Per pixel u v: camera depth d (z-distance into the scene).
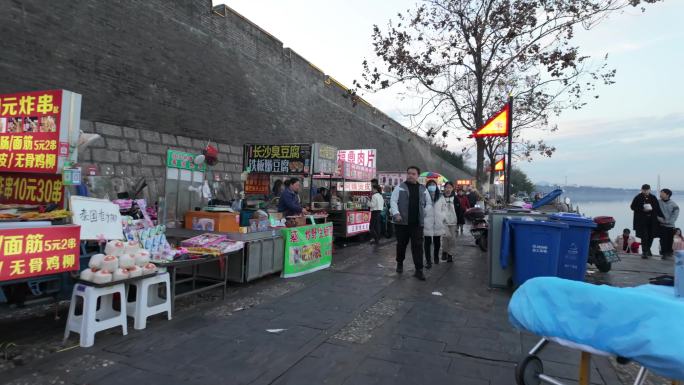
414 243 6.86
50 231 3.69
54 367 3.33
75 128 4.61
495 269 6.27
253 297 5.56
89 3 8.85
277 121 15.79
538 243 5.80
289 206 7.63
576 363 3.59
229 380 3.19
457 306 5.30
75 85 8.41
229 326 4.38
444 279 6.87
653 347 1.99
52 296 4.21
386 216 12.74
